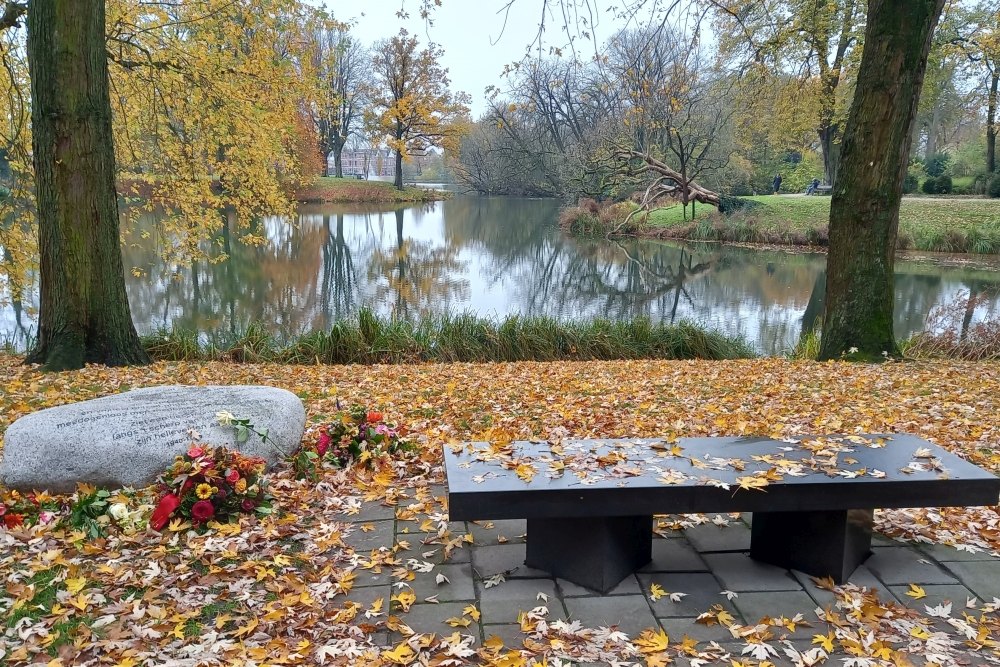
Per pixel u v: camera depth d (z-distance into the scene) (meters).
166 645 2.58
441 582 3.06
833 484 2.84
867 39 8.57
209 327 13.04
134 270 12.82
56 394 6.26
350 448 4.56
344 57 49.44
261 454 4.24
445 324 11.16
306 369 8.52
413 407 6.14
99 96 7.64
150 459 3.90
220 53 11.42
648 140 33.94
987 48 19.16
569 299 17.36
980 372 8.00
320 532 3.56
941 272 20.62
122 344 8.12
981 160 41.25
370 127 48.97
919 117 38.28
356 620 2.78
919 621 2.72
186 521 3.54
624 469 2.99
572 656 2.53
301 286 18.03
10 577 3.01
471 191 66.69
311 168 38.88
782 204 32.34
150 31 11.06
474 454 3.23
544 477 2.91
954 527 3.58
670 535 3.53
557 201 56.69
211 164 12.60
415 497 4.05
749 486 2.80
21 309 14.48
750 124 28.53
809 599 2.92
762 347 12.41
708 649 2.56
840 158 9.09
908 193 35.53
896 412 5.88
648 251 27.34
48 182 7.61
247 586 3.01
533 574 3.14
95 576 3.07
